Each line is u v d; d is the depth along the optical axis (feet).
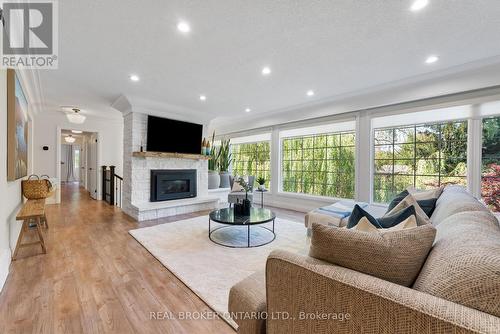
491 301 1.84
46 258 8.09
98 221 13.12
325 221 8.73
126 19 6.47
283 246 9.53
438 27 6.86
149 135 14.82
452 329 1.77
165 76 10.66
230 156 23.18
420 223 4.19
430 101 11.02
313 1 5.78
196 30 7.02
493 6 5.92
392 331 2.09
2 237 6.73
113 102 15.06
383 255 2.68
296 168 18.08
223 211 11.34
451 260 2.35
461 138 10.60
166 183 15.96
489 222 3.36
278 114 18.25
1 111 6.67
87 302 5.65
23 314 5.16
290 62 9.22
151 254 8.61
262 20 6.54
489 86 9.18
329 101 14.61
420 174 11.81
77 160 41.22
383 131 13.08
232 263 7.89
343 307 2.44
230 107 16.52
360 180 13.71
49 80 11.09
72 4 5.84
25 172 11.07
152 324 4.97
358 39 7.54
